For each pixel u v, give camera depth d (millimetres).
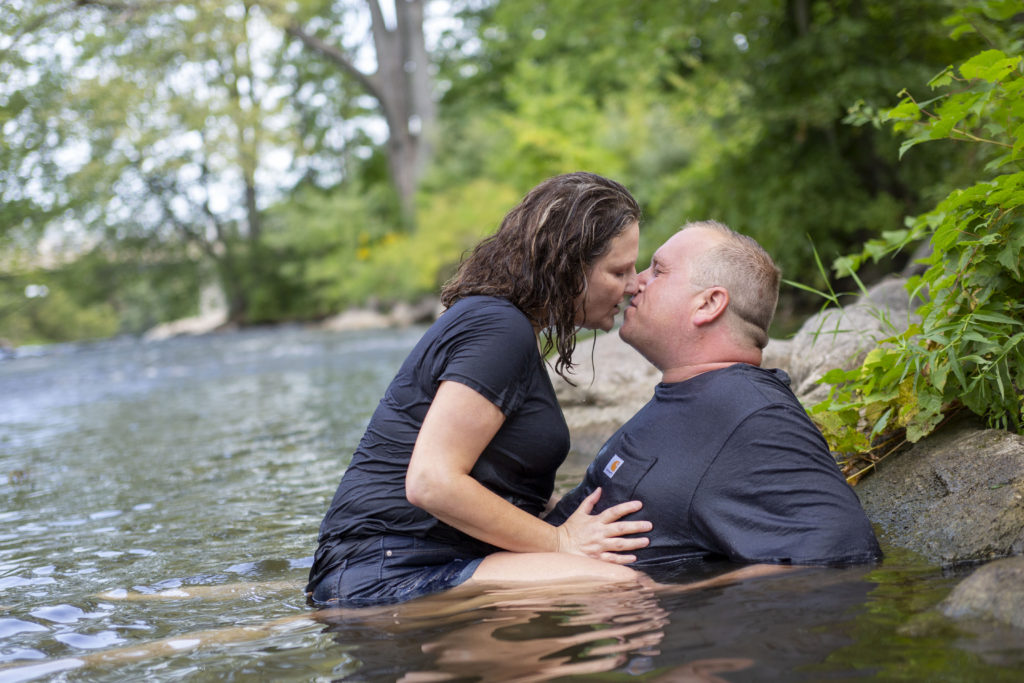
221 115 21453
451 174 22531
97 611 2221
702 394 2107
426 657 1581
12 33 12086
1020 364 2361
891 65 9039
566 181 2201
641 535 2111
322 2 22344
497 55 26453
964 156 5465
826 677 1313
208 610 2166
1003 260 2322
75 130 15078
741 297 2164
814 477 1965
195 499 3654
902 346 2539
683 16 10508
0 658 1866
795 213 9898
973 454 2242
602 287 2195
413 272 21109
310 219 26641
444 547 2150
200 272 30766
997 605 1474
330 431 5312
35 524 3398
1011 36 3242
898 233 3471
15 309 21719
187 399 8430
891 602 1624
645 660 1451
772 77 9539
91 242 27703
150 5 15742
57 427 6949
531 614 1766
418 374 2166
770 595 1722
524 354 2109
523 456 2166
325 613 2000
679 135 14516
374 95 24141
